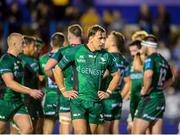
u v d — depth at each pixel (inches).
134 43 897.5
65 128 852.0
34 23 1343.5
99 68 719.7
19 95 789.9
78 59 717.3
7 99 783.7
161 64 822.5
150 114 818.2
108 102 850.1
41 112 882.8
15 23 1306.6
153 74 815.7
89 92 715.4
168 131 1161.4
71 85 791.7
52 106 888.3
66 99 845.2
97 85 719.7
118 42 863.7
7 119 788.0
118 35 866.1
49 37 1298.0
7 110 783.1
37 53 892.6
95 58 719.1
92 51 721.6
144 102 821.2
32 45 880.3
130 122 911.7
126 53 1197.7
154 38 829.8
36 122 868.6
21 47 793.6
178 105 1251.8
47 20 1354.6
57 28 1317.7
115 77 733.3
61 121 855.7
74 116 713.6
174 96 1256.8
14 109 783.7
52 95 887.7
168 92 1266.0
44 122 901.8
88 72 716.0
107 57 724.7
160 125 832.3
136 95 895.1
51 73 786.8
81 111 711.7
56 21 1362.0
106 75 769.6
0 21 1370.6
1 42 1336.1
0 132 793.6
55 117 895.7
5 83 778.2
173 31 1501.0
